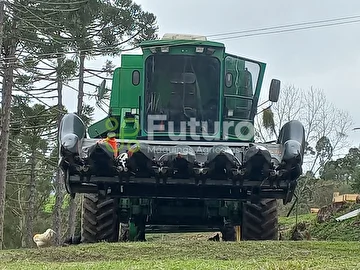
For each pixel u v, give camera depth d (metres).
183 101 11.12
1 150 23.44
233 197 9.95
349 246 8.70
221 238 13.80
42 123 29.72
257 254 7.92
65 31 26.55
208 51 11.12
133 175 9.49
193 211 10.57
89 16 25.84
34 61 25.66
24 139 29.92
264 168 9.21
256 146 9.30
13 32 23.81
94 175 9.48
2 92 24.53
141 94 11.19
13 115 28.62
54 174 34.19
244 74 11.40
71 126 9.63
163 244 8.85
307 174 41.41
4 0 22.16
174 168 9.34
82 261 7.57
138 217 10.87
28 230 33.34
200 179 9.38
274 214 10.88
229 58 11.32
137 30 29.61
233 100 11.26
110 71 28.97
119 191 9.94
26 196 44.81
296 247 8.58
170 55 11.15
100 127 11.78
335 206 25.83
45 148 30.72
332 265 6.46
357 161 46.62
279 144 9.79
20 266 6.80
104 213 10.88
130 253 8.09
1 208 22.81
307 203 43.12
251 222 10.84
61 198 30.52
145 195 9.95
